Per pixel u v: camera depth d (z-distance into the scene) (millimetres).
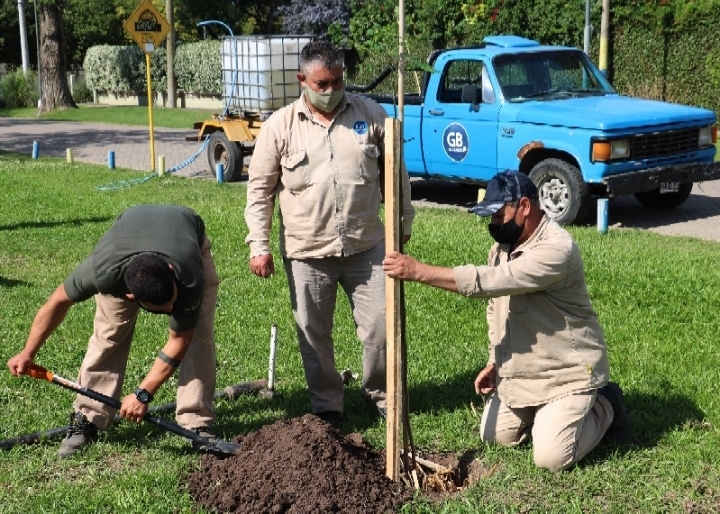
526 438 4648
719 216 11477
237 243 9547
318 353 4941
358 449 4512
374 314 4855
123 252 4020
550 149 10594
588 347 4371
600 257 8445
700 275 7719
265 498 3963
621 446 4547
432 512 3979
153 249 4020
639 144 10320
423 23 20453
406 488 4145
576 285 4289
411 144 12172
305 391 5547
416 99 12117
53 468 4504
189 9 38688
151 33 15484
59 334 6539
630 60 18875
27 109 34469
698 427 4781
